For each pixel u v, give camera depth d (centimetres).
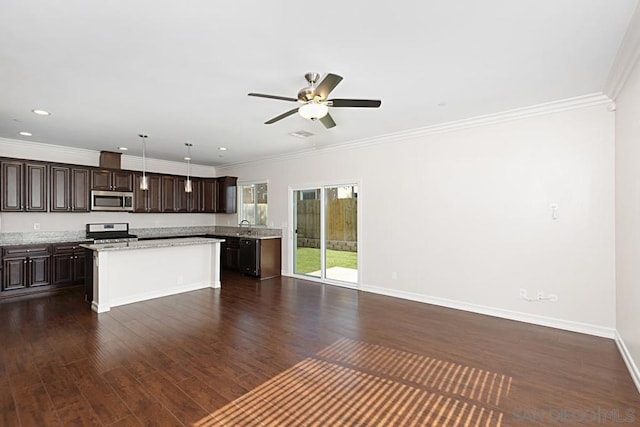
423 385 248
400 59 259
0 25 210
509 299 398
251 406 220
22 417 205
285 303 465
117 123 437
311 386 246
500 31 219
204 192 782
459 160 437
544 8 194
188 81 301
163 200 711
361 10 196
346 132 489
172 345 316
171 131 481
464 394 236
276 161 688
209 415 210
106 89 319
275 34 223
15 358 286
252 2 188
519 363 283
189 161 751
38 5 189
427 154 467
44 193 545
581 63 264
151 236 679
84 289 540
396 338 338
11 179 512
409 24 211
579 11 196
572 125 355
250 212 759
